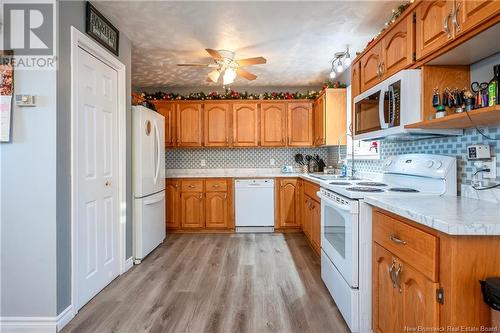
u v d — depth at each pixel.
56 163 1.73
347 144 3.66
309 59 3.41
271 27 2.60
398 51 1.76
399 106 1.67
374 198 1.57
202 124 4.37
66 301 1.83
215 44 2.95
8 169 1.72
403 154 2.23
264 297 2.13
